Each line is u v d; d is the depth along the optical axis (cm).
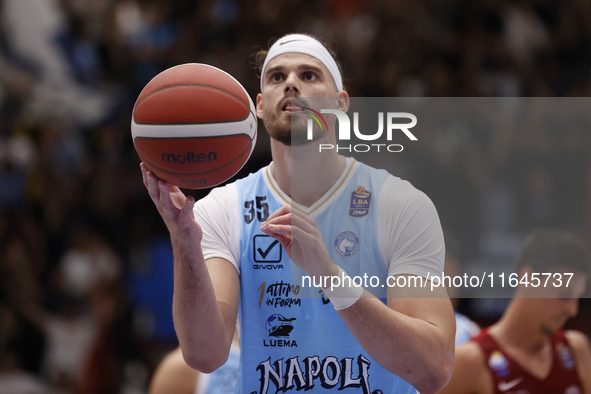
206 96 349
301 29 1321
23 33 1368
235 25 1360
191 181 351
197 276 345
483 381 570
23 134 1249
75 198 1159
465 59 1346
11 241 1006
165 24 1466
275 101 402
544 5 1492
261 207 414
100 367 855
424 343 342
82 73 1381
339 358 402
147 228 1095
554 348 580
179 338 362
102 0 1489
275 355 405
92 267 1019
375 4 1441
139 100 355
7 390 864
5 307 928
